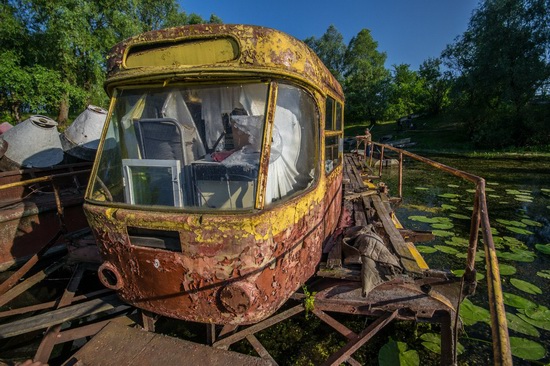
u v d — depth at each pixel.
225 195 2.04
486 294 3.81
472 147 20.72
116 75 2.18
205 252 1.92
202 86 2.09
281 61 2.02
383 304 2.54
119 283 2.23
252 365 1.99
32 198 4.59
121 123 2.26
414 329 3.01
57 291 3.97
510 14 18.89
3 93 13.45
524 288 3.84
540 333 3.08
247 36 1.95
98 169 2.31
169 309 2.14
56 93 13.26
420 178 11.31
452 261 4.64
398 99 39.66
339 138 4.17
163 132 2.13
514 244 5.22
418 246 5.12
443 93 32.41
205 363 2.01
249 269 1.92
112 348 2.15
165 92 2.16
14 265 4.19
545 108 18.72
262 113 2.01
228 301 1.97
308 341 2.91
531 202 7.79
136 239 2.07
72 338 2.44
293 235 2.19
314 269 2.70
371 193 5.50
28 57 14.39
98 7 15.10
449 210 7.23
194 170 2.09
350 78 42.69
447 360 2.31
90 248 3.35
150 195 2.15
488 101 21.52
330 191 3.21
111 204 2.15
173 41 2.03
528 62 18.11
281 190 2.21
